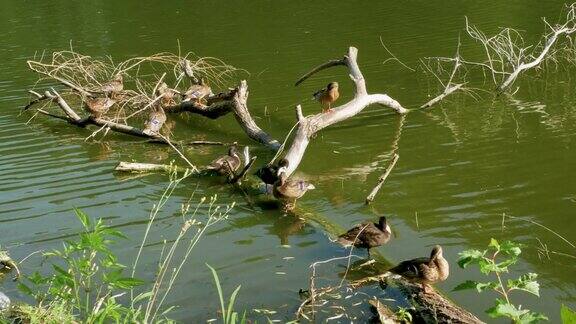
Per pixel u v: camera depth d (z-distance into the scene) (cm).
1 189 1295
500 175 1240
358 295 845
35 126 1739
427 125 1566
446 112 1653
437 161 1337
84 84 2155
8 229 1104
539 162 1287
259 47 2383
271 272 923
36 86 2111
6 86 2122
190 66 1969
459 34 2248
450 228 1048
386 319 770
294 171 1338
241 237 1045
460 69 1995
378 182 1188
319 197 1203
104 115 1788
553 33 2003
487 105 1684
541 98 1706
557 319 796
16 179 1350
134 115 1781
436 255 837
